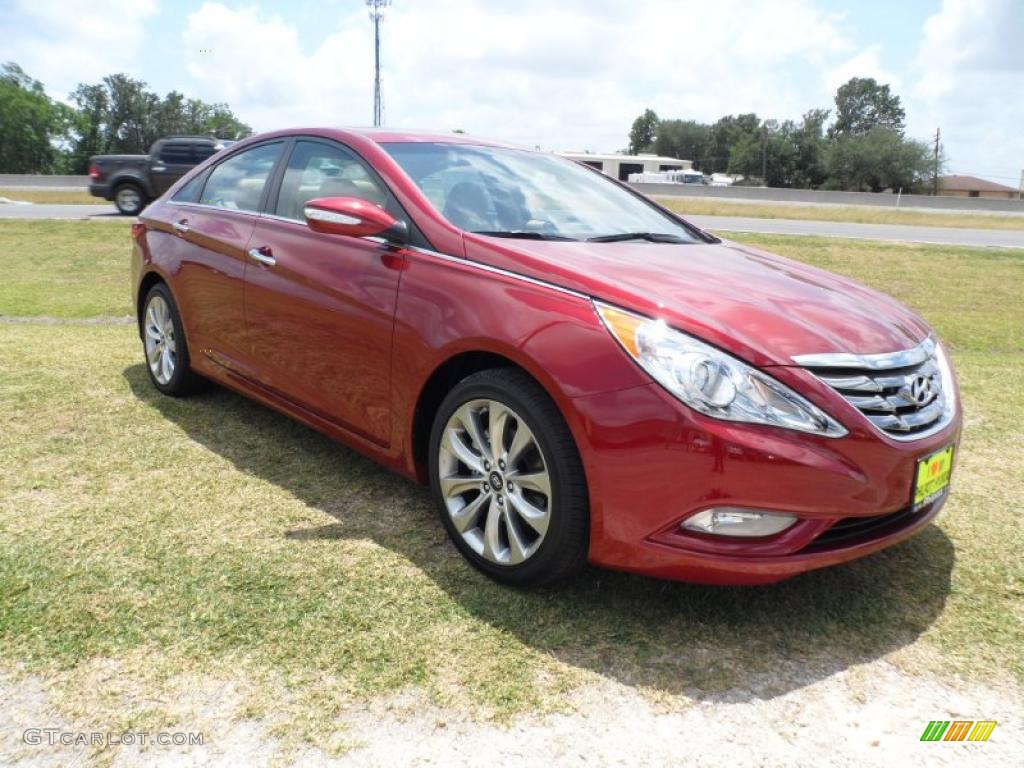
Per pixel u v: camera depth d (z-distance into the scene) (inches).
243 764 71.2
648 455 86.4
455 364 106.5
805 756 75.7
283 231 134.9
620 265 104.7
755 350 87.7
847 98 3946.9
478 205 121.0
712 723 79.3
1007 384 213.0
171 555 105.7
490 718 78.2
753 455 83.5
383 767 71.6
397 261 113.3
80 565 101.9
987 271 463.5
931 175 2544.3
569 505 92.4
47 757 71.1
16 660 83.4
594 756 74.1
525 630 92.5
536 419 93.5
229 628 90.2
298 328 128.6
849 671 88.2
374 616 93.9
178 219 164.4
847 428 87.3
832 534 91.8
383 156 125.6
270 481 131.2
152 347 175.8
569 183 142.6
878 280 431.2
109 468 133.8
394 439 114.9
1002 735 79.4
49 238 512.7
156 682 81.0
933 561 113.1
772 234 609.3
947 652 92.2
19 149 2372.0
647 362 87.3
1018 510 130.8
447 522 107.7
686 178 2055.9
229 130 2822.3
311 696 80.0
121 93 2699.3
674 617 96.5
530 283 99.1
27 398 168.4
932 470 95.8
